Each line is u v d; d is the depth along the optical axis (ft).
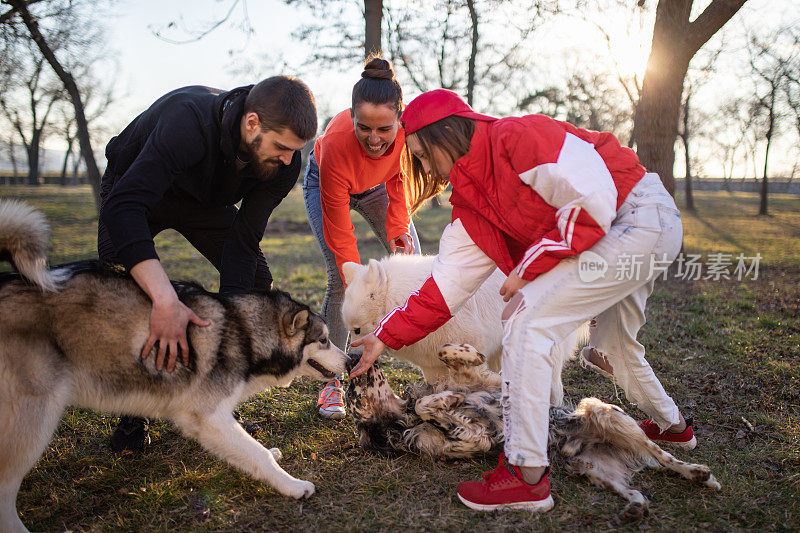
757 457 9.63
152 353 7.98
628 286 7.77
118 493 8.86
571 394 13.23
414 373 14.71
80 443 10.64
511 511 7.90
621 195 7.70
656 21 31.01
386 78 9.63
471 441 9.29
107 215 7.89
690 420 9.76
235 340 8.91
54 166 219.41
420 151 8.20
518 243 8.32
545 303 7.59
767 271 33.09
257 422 11.64
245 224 10.79
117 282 8.04
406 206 12.76
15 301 7.22
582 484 8.77
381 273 11.30
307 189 12.92
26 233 7.13
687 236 54.95
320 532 7.66
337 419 11.90
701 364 15.08
